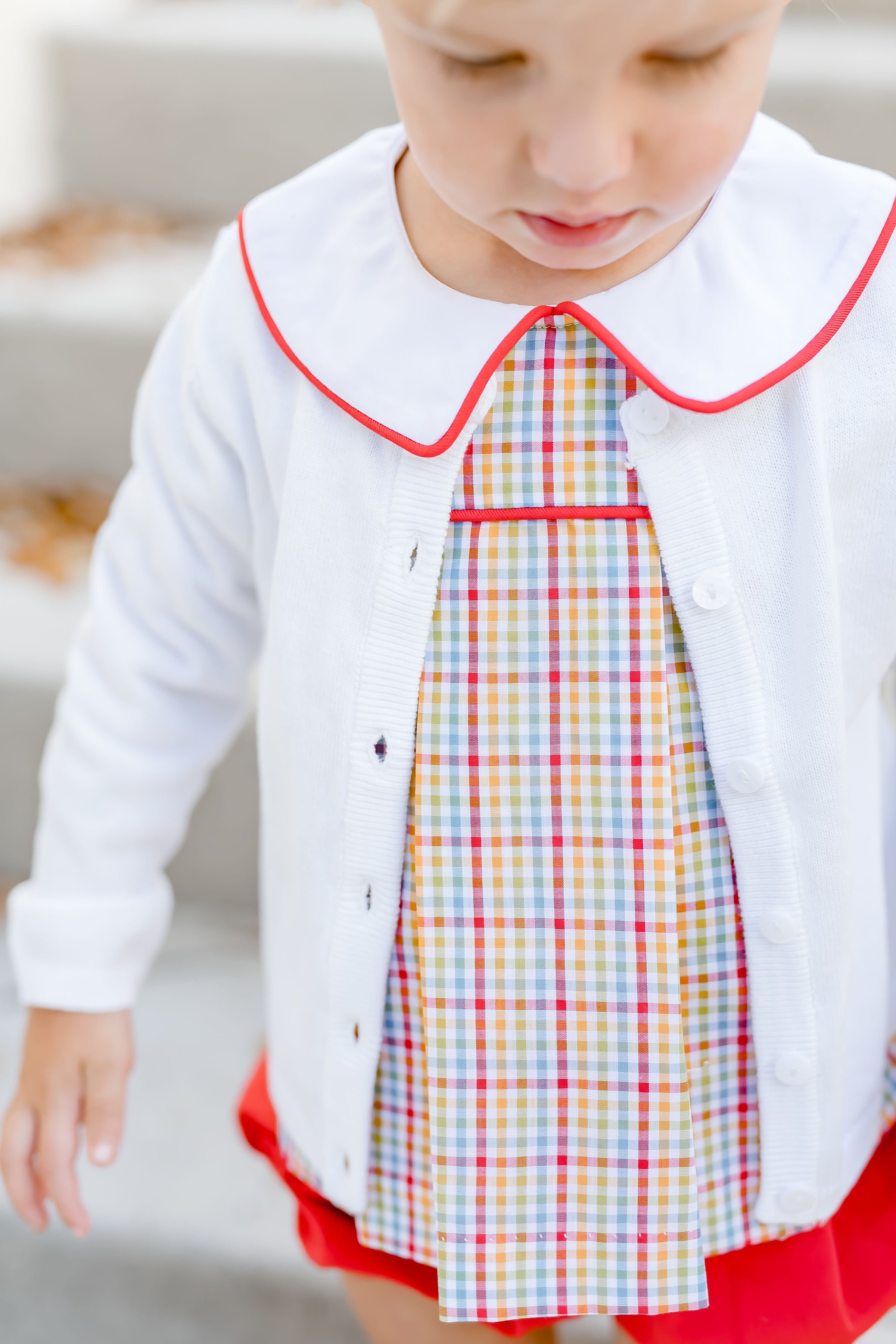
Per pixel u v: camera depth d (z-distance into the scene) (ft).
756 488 1.97
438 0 1.42
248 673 2.64
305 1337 3.67
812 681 2.00
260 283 2.12
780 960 2.13
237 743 4.80
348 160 2.15
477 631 2.05
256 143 6.55
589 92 1.47
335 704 2.13
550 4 1.37
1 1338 3.69
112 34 6.59
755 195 1.97
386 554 2.05
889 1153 2.57
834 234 1.93
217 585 2.42
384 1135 2.38
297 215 2.14
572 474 2.00
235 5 7.72
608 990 2.12
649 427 1.95
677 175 1.60
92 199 6.90
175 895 5.17
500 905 2.12
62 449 5.97
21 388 5.88
